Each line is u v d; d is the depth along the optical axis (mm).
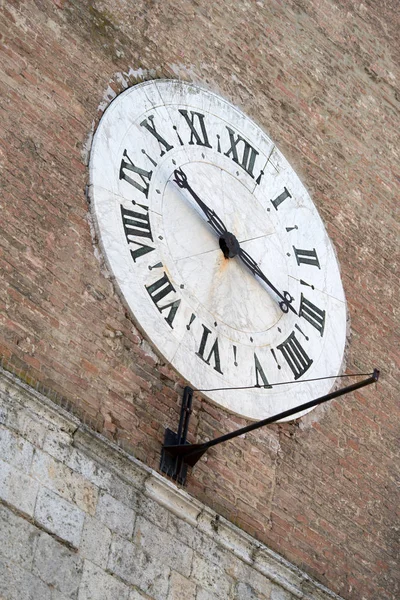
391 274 25828
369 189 26125
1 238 21234
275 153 24953
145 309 22203
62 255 21734
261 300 23641
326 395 22031
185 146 23688
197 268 23062
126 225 22469
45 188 21922
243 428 21859
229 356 22875
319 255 24812
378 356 25000
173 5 24625
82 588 20062
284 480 22922
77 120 22609
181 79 24219
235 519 22062
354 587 23078
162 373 22109
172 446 21703
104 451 20938
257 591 21734
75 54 23016
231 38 25188
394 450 24516
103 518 20609
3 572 19453
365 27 27266
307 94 25906
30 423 20391
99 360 21531
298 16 26344
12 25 22484
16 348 20797
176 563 21078
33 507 20016
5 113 21922
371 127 26594
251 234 24016
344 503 23500
